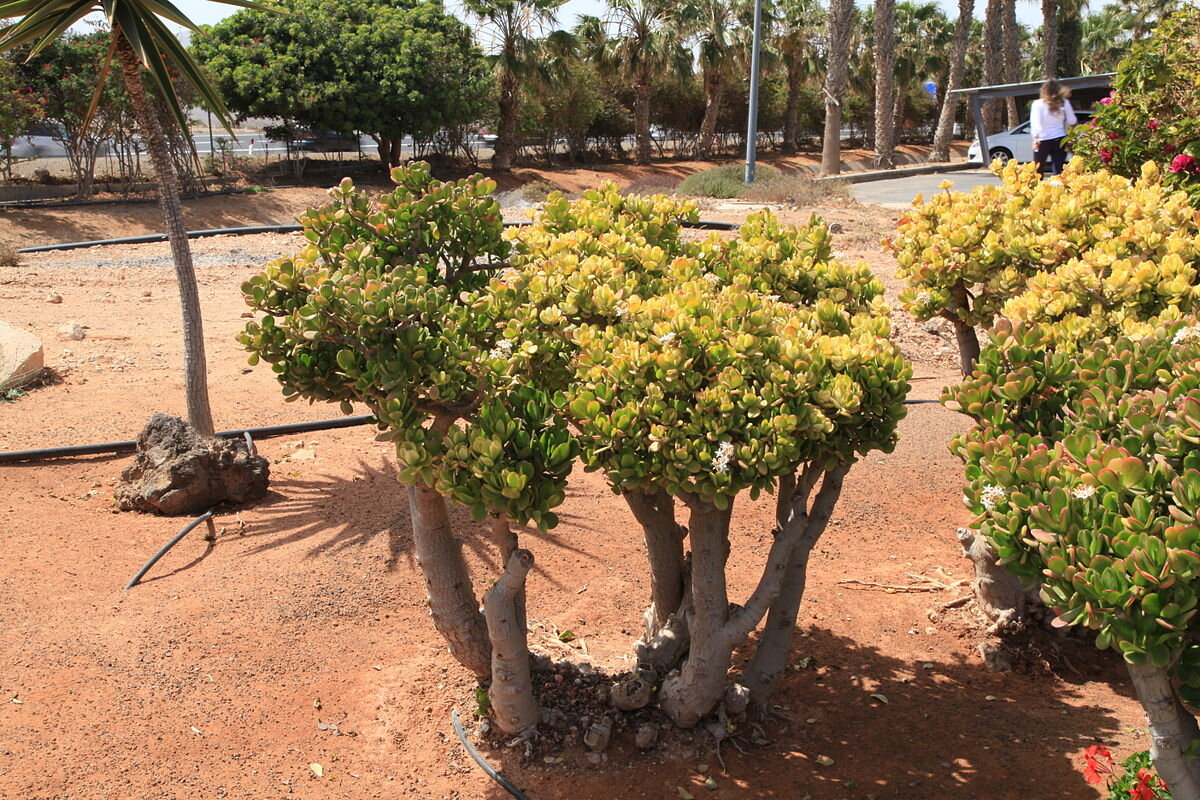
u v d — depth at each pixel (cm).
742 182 2469
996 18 3600
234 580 569
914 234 572
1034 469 295
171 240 726
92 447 740
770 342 368
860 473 743
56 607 532
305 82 3059
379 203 424
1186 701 273
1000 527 295
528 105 3800
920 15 5316
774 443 347
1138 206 519
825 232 491
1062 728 458
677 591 474
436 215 434
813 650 527
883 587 591
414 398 367
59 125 2877
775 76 4772
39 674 471
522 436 351
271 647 508
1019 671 513
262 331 370
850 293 467
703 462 345
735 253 488
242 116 3156
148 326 1124
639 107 4072
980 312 541
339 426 818
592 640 528
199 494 655
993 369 368
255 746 437
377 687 484
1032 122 1265
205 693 469
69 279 1393
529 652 487
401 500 675
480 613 453
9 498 662
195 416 754
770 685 452
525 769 426
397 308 353
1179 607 252
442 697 476
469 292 447
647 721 446
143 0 640
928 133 6384
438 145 3769
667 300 380
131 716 448
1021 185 582
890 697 485
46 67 2503
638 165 4097
